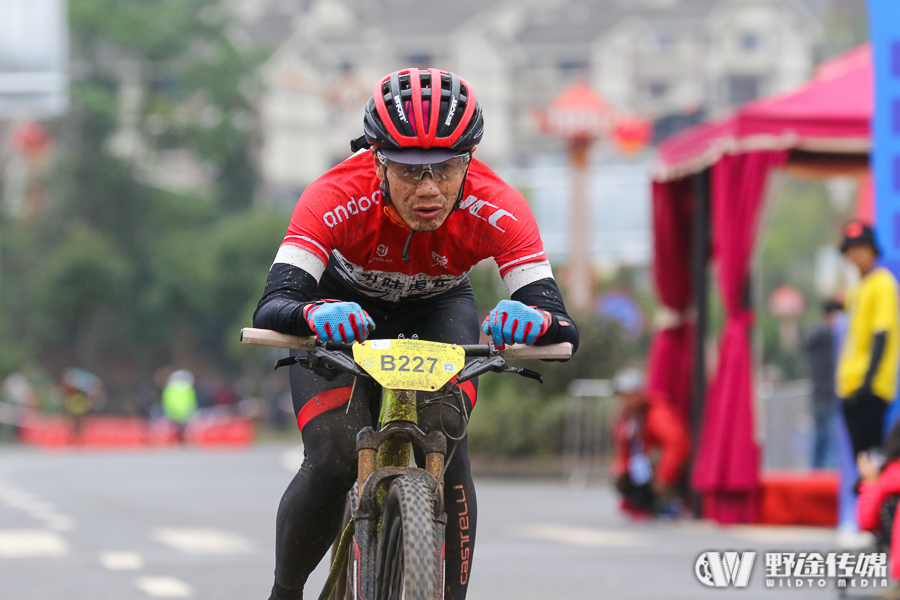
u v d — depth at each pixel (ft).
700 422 86.38
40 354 346.74
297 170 468.34
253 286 345.10
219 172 393.70
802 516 81.30
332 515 32.68
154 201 368.89
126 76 387.14
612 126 197.77
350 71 488.85
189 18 391.24
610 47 499.51
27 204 373.81
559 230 255.70
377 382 30.12
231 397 278.87
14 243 354.74
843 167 92.17
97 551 66.85
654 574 59.21
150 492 107.24
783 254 402.72
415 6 513.86
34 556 64.80
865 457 54.65
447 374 30.09
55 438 231.30
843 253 67.82
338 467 32.04
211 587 54.24
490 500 101.86
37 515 86.63
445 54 491.72
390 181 31.19
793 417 105.19
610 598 51.96
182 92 389.80
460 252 34.04
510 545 70.49
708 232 87.15
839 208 385.91
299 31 483.92
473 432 128.26
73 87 364.99
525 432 127.54
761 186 80.48
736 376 81.41
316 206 32.71
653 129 200.23
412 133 30.30
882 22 67.92
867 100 81.76
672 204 93.40
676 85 500.74
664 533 77.15
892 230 67.82
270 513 88.07
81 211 363.97
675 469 84.53
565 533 76.95
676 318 93.76
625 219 255.29
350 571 32.01
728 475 80.64
